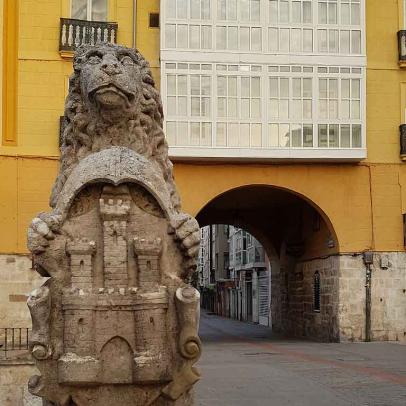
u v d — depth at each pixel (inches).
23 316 820.6
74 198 178.4
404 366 596.4
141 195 182.2
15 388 488.4
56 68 867.4
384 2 912.9
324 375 534.0
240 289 1894.7
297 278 1071.6
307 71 878.4
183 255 180.2
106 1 890.1
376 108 901.8
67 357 168.2
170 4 866.1
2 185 840.9
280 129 870.4
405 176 897.5
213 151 855.7
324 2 888.3
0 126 845.2
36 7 871.1
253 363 624.1
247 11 876.0
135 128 200.4
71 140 202.2
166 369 170.1
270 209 1186.0
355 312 873.5
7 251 828.6
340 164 895.1
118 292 172.6
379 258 882.1
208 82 866.1
